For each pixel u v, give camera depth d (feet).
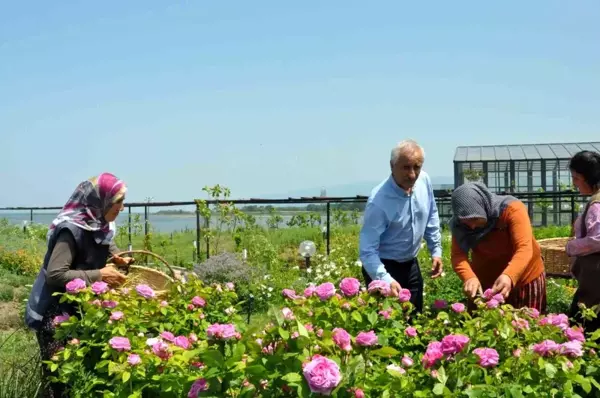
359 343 8.14
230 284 13.69
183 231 47.44
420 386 8.11
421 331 10.78
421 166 13.76
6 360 14.94
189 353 8.61
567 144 95.20
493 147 96.37
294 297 10.53
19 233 61.82
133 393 9.00
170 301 12.75
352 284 10.26
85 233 12.60
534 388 8.36
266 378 7.61
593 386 9.20
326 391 6.82
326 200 31.04
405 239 14.88
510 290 12.56
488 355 8.26
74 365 10.44
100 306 11.05
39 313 12.62
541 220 75.00
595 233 12.95
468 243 13.48
